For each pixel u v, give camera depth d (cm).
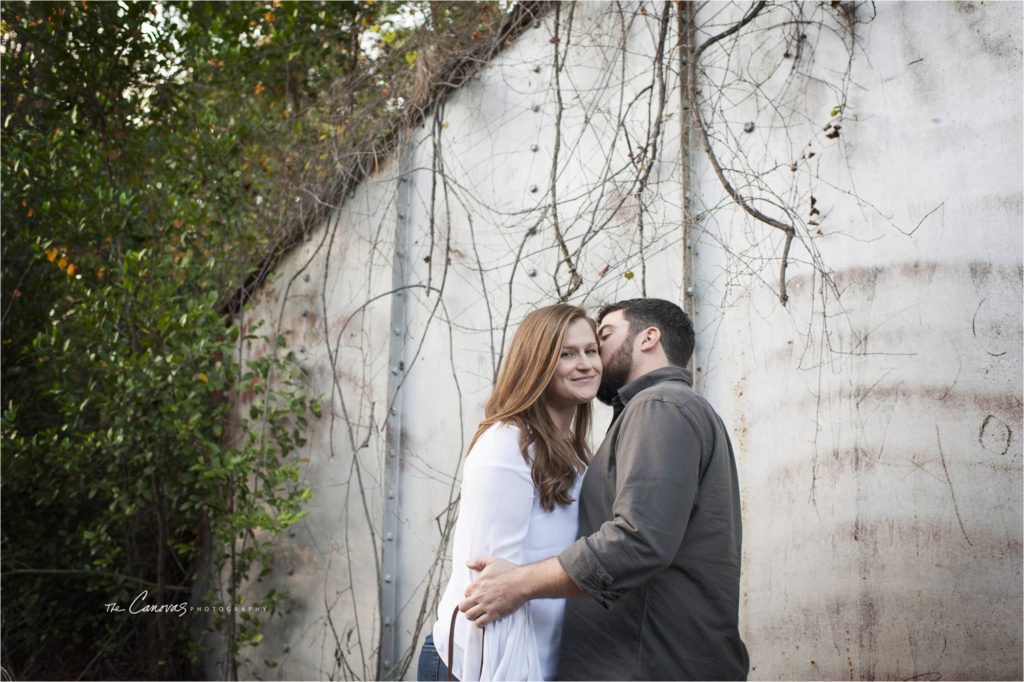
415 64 392
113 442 383
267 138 471
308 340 420
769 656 269
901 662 246
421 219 378
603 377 221
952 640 238
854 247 264
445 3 382
